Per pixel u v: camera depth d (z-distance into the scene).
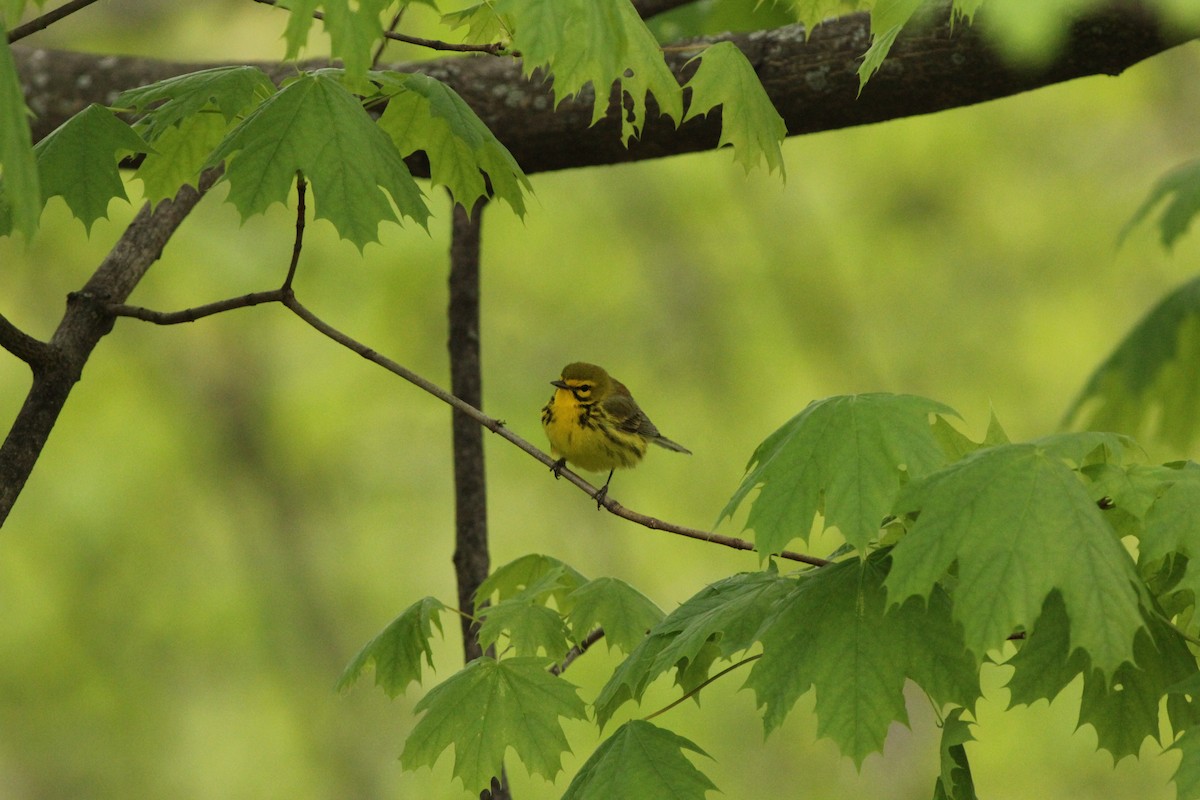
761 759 18.70
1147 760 16.47
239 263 16.09
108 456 17.94
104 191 3.80
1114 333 18.17
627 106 5.54
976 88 5.10
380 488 19.50
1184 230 8.45
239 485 19.80
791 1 4.78
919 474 3.24
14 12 3.82
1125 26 4.73
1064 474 3.11
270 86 3.84
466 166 4.29
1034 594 2.96
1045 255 18.69
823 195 18.45
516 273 18.16
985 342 18.50
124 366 18.61
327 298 16.62
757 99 3.96
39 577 17.97
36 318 16.92
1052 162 18.58
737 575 3.95
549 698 3.80
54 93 6.07
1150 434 10.74
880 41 3.96
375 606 19.98
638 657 3.75
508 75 5.68
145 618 18.83
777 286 18.98
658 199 18.81
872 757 18.97
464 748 3.73
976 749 16.39
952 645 3.30
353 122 3.50
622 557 19.02
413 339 17.73
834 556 3.87
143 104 3.81
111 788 19.14
